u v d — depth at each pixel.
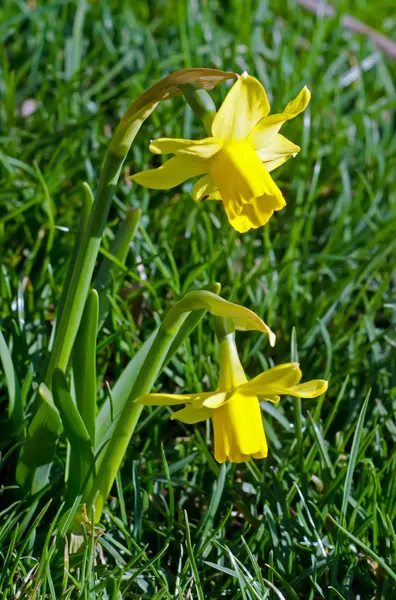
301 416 0.66
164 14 1.20
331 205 0.90
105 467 0.58
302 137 0.91
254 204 0.53
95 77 1.03
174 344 0.57
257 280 0.74
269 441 0.66
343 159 0.96
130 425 0.57
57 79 0.93
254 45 1.13
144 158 0.87
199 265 0.75
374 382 0.70
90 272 0.57
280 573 0.60
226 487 0.63
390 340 0.73
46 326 0.70
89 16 1.13
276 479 0.63
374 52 1.20
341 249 0.82
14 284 0.72
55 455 0.62
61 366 0.58
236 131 0.53
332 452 0.66
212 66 1.03
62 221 0.77
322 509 0.62
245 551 0.60
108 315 0.70
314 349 0.72
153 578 0.59
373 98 1.13
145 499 0.62
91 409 0.59
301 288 0.76
